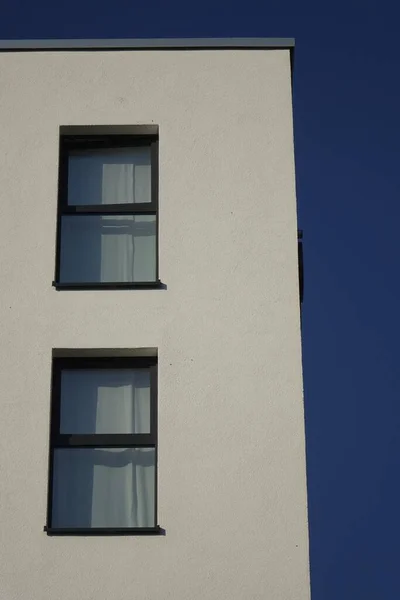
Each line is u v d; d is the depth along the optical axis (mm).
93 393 13688
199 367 13375
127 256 14305
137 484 13375
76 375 13742
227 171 14289
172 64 14844
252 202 14133
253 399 13227
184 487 12906
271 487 12875
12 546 12750
